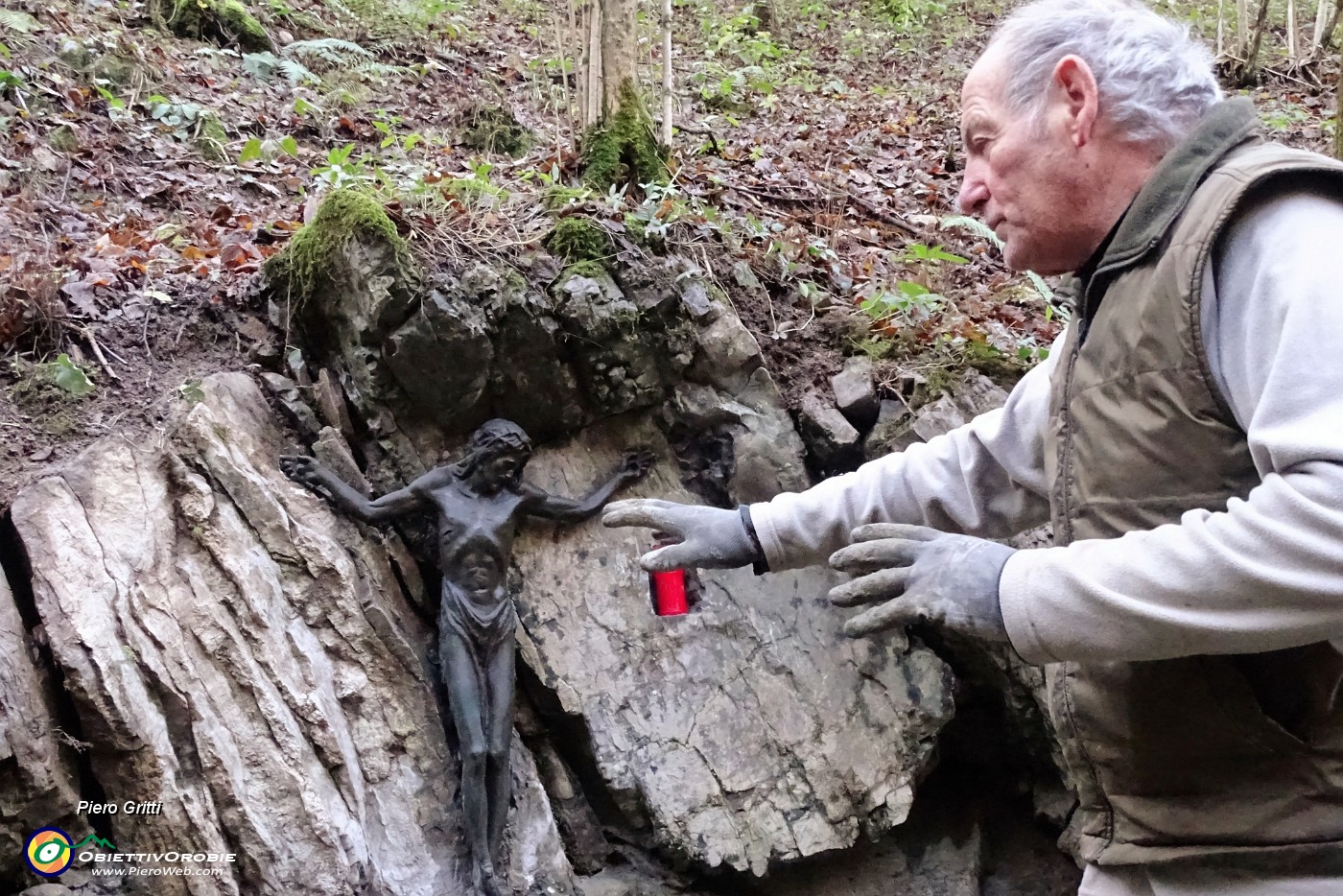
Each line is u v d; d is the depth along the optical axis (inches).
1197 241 53.1
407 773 108.0
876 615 54.6
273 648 102.7
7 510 99.5
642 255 129.3
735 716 121.8
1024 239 64.3
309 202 144.3
